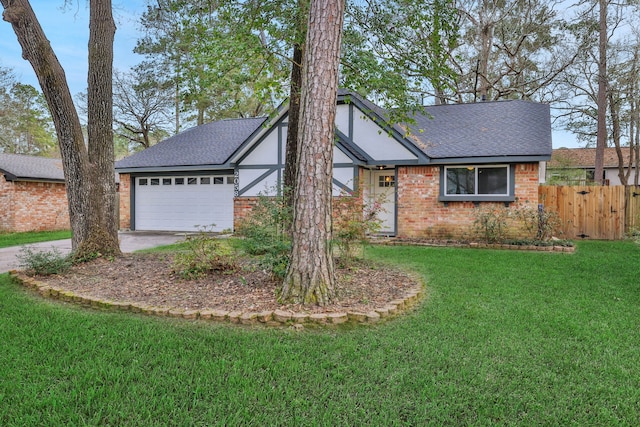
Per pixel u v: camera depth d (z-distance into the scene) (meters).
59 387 2.83
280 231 6.27
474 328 4.08
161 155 15.32
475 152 10.82
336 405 2.64
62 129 7.35
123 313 4.59
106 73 7.75
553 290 5.62
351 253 7.12
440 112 13.81
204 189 14.52
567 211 12.41
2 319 4.34
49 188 16.55
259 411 2.58
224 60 7.32
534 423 2.47
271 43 7.39
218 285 5.57
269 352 3.46
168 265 7.00
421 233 11.59
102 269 6.75
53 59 7.16
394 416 2.52
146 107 22.92
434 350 3.53
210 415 2.52
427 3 7.80
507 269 7.08
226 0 7.66
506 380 3.00
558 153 26.53
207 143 15.49
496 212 10.88
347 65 7.70
